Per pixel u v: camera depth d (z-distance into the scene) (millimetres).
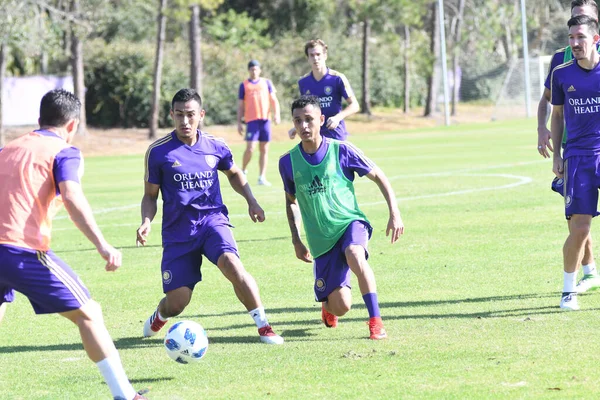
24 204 13766
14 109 108938
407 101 141000
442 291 22625
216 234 18750
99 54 117062
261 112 51562
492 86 154875
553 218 34094
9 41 87125
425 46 130875
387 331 18766
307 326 19812
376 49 145375
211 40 137375
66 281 13820
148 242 33844
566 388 14141
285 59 127812
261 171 52125
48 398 15125
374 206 40500
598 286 22172
